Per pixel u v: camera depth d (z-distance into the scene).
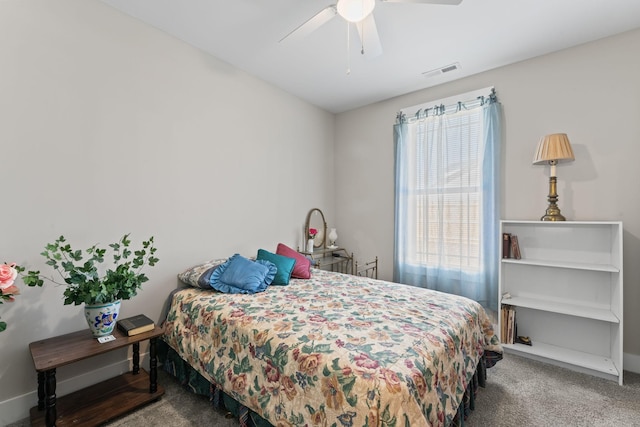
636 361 2.22
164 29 2.29
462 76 3.01
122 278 1.76
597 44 2.36
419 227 3.30
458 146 3.02
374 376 1.12
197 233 2.55
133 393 1.84
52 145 1.79
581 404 1.83
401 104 3.48
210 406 1.79
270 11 2.08
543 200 2.59
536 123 2.62
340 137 4.04
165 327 2.12
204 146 2.60
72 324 1.88
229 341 1.66
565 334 2.50
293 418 1.27
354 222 3.90
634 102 2.23
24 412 1.69
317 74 2.99
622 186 2.27
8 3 1.64
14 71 1.65
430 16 2.09
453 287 3.04
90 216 1.94
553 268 2.55
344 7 1.58
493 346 2.00
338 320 1.61
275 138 3.26
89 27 1.93
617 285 2.17
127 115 2.11
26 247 1.70
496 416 1.72
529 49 2.51
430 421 1.17
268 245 3.18
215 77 2.67
